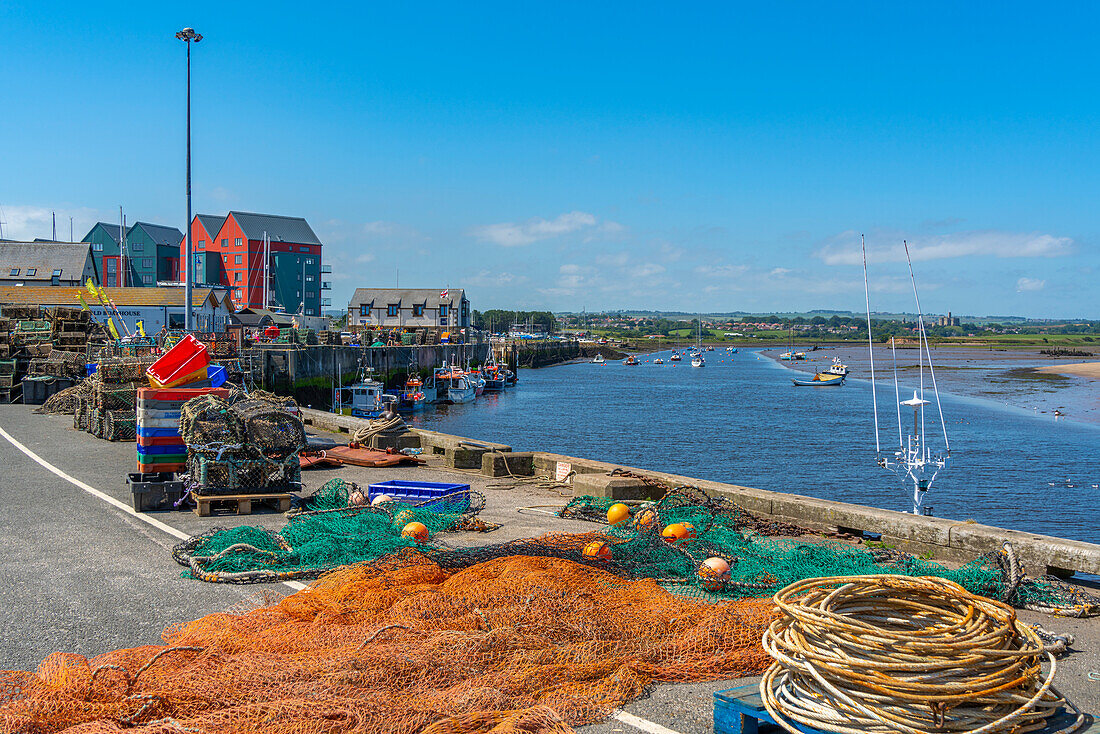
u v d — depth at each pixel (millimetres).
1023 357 176750
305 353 52969
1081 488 31250
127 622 6480
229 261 119062
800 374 123312
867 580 4766
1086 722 4176
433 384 75438
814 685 4348
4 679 4824
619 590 6543
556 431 50594
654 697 5070
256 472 10602
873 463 37500
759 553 8016
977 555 8422
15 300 48844
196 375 11898
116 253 103812
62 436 18953
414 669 4891
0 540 9133
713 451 41469
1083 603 6961
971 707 4082
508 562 6832
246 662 4961
